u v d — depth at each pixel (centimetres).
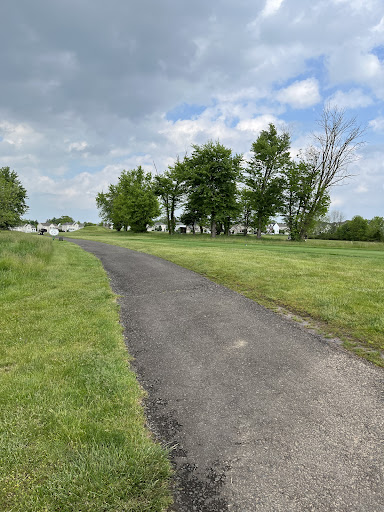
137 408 320
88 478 228
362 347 458
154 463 244
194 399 338
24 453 252
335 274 960
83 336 507
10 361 418
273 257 1438
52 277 1002
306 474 236
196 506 213
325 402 327
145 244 2566
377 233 7194
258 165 4309
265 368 404
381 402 326
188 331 539
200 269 1128
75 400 326
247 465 246
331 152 3666
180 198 5444
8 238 1948
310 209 3897
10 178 6041
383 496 216
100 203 7738
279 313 622
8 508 207
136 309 673
